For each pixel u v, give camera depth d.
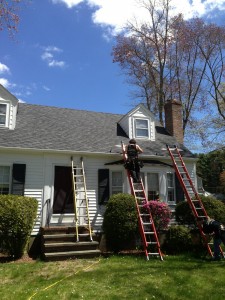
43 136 14.67
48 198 13.37
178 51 26.22
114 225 11.72
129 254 11.65
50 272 9.00
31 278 8.49
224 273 8.54
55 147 13.99
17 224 10.67
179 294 7.09
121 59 27.47
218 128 26.58
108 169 14.64
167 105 19.73
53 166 13.81
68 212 13.72
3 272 9.05
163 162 15.92
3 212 10.62
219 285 7.61
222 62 25.61
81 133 16.03
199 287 7.50
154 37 26.45
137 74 28.09
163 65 26.67
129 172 12.51
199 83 26.44
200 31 25.45
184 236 12.03
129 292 7.23
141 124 17.41
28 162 13.46
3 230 10.56
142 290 7.34
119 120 18.47
